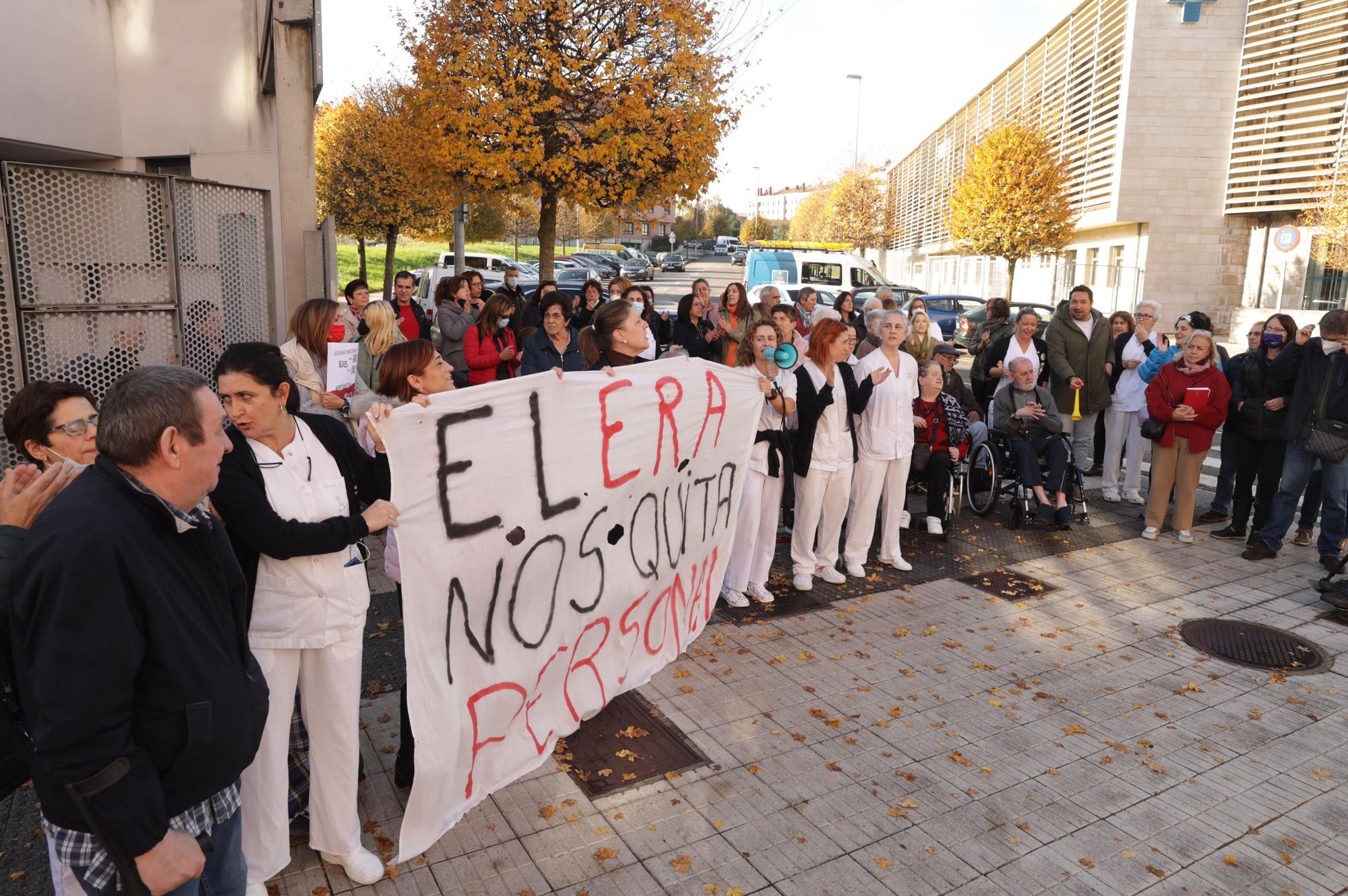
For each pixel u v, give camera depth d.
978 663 4.95
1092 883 3.19
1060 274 28.64
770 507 5.63
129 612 1.82
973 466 8.01
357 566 2.87
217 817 2.15
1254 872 3.29
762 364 5.23
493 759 3.34
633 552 4.04
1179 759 4.06
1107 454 8.66
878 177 52.88
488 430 3.12
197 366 6.37
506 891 3.00
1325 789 3.86
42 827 3.18
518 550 3.30
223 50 8.95
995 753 4.04
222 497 2.50
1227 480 7.86
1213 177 23.56
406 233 29.77
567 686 3.78
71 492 1.84
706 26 11.70
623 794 3.59
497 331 7.55
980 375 9.09
